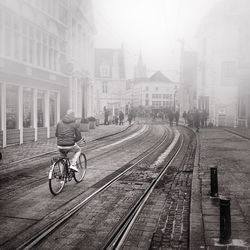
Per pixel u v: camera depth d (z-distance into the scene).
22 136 17.73
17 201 7.19
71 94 25.55
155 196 7.73
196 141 20.20
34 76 18.83
